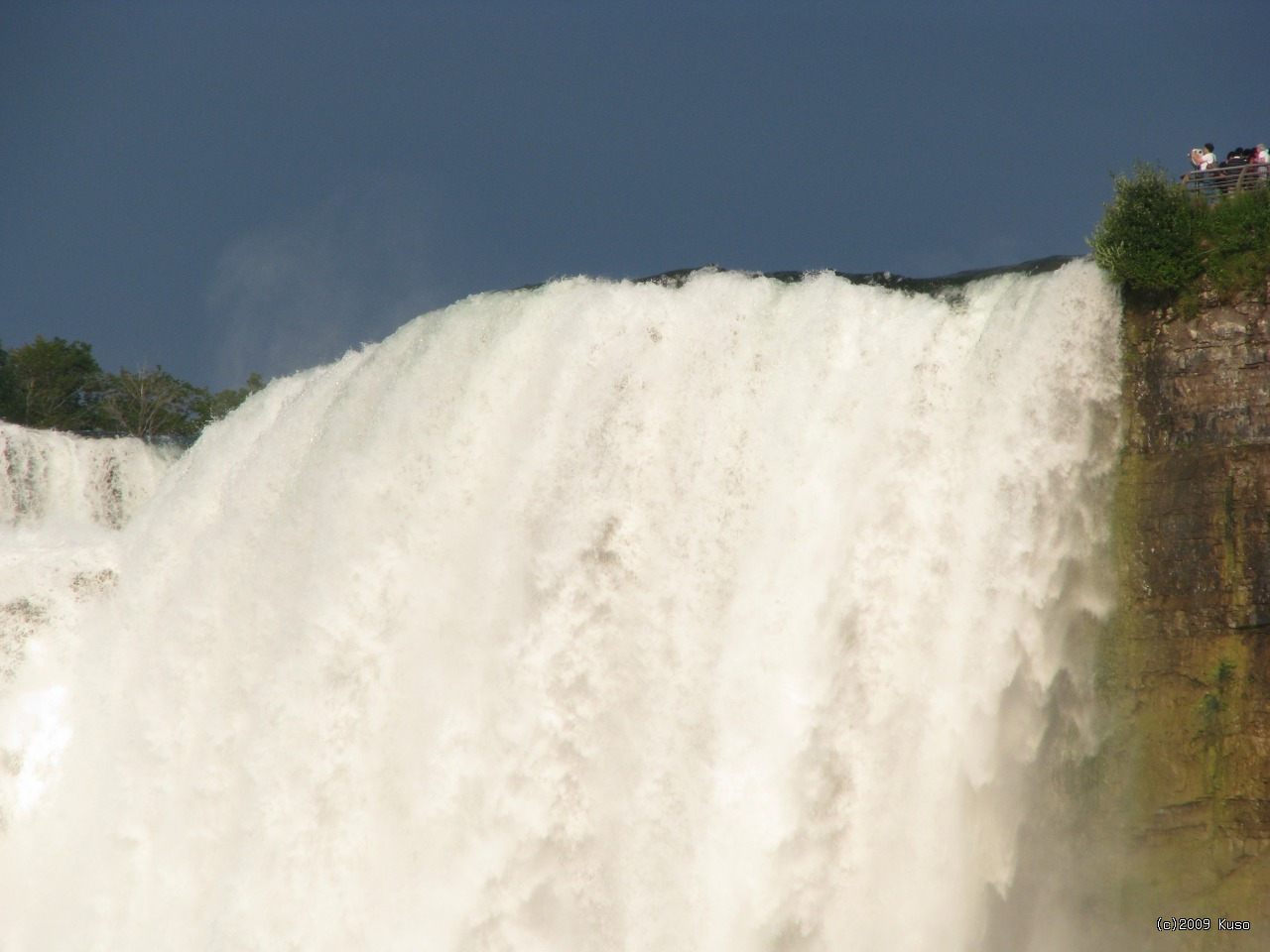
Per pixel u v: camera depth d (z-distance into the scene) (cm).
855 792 11300
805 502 12138
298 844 12938
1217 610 10600
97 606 16425
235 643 14625
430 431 14150
